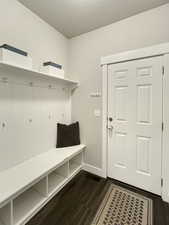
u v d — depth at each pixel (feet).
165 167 5.87
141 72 6.35
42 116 7.11
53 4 5.92
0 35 5.19
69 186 6.89
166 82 5.74
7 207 4.34
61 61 8.36
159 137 6.03
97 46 7.69
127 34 6.73
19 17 5.84
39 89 6.88
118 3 5.84
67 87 8.88
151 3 5.79
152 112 6.16
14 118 5.73
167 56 5.66
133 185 6.81
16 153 5.85
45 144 7.35
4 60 4.71
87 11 6.35
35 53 6.64
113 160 7.43
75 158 8.71
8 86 5.46
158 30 5.97
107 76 7.35
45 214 5.16
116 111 7.18
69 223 4.79
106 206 5.53
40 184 5.87
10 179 4.87
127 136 6.89
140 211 5.26
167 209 5.38
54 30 7.74
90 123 8.21
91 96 8.08
